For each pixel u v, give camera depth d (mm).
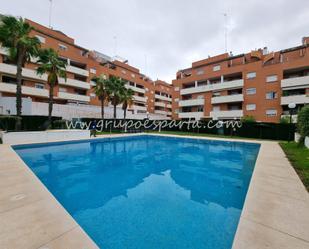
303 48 25922
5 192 3986
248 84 29188
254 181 4910
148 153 12336
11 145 11000
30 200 3602
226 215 4027
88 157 10617
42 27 30609
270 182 4820
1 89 24469
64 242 2383
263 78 27688
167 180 6770
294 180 4988
